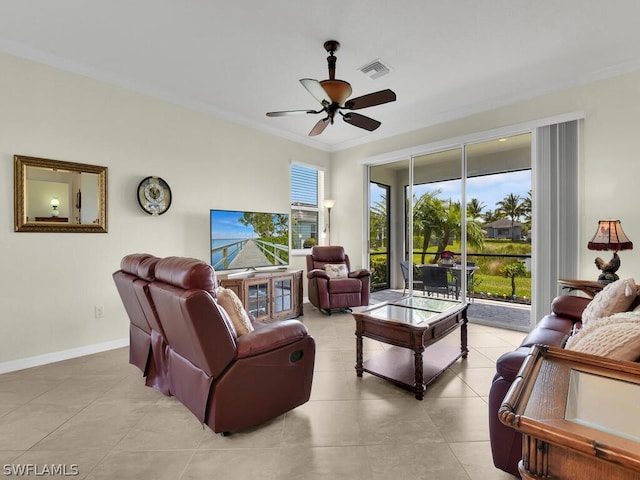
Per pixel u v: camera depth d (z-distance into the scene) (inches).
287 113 110.0
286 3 84.7
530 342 66.4
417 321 90.3
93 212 118.5
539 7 86.6
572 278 127.6
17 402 83.1
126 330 127.1
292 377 75.8
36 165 106.1
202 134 152.2
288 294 167.5
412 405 81.7
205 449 64.9
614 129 118.7
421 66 117.3
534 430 24.1
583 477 22.8
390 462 61.2
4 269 101.2
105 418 75.9
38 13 88.3
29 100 105.1
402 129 181.9
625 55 110.8
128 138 127.9
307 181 213.6
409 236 185.0
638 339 44.1
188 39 100.7
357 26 94.3
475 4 85.4
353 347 123.7
